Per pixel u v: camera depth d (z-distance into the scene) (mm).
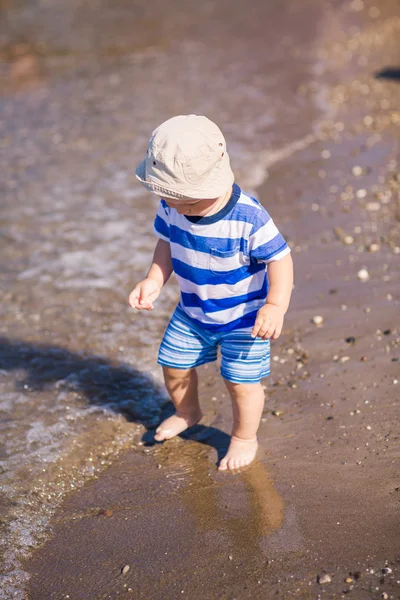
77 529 3018
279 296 2926
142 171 2871
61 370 4184
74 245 5793
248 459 3297
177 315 3301
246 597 2553
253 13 15117
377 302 4520
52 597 2672
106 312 4801
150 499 3158
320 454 3295
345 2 15461
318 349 4129
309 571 2627
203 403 3824
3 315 4816
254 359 3127
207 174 2754
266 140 7762
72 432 3631
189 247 2975
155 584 2672
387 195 6098
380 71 10102
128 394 3955
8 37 13961
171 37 13359
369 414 3523
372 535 2764
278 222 5824
